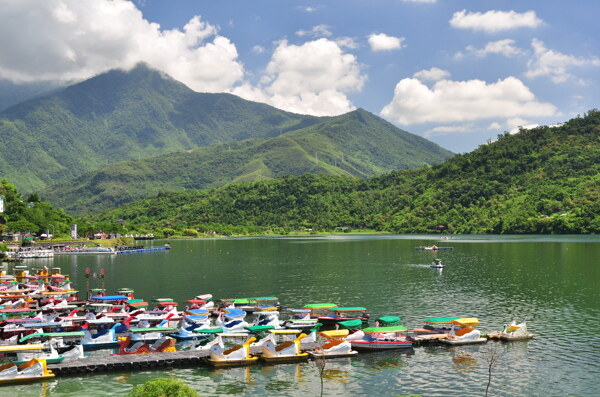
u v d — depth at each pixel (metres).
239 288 144.12
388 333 82.75
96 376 70.00
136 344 79.88
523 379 68.44
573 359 76.00
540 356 77.38
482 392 64.44
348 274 170.88
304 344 81.25
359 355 78.44
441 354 78.69
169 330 86.44
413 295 127.88
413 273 170.75
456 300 120.38
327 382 67.62
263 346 75.44
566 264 189.75
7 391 64.75
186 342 88.38
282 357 75.50
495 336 86.50
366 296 127.38
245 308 110.25
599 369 71.81
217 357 74.25
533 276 158.38
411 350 80.81
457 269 180.12
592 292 128.50
